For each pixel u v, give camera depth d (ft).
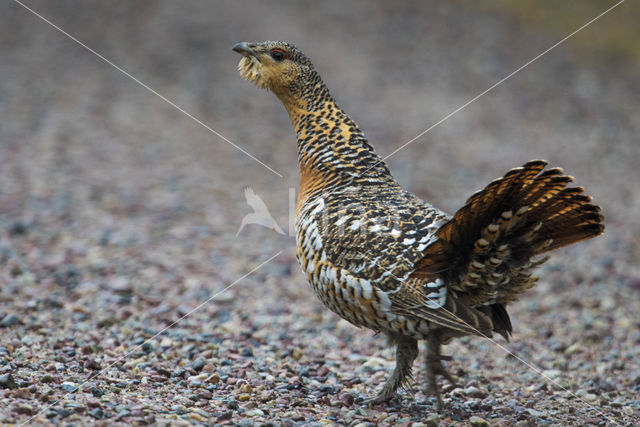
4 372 27.27
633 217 67.87
